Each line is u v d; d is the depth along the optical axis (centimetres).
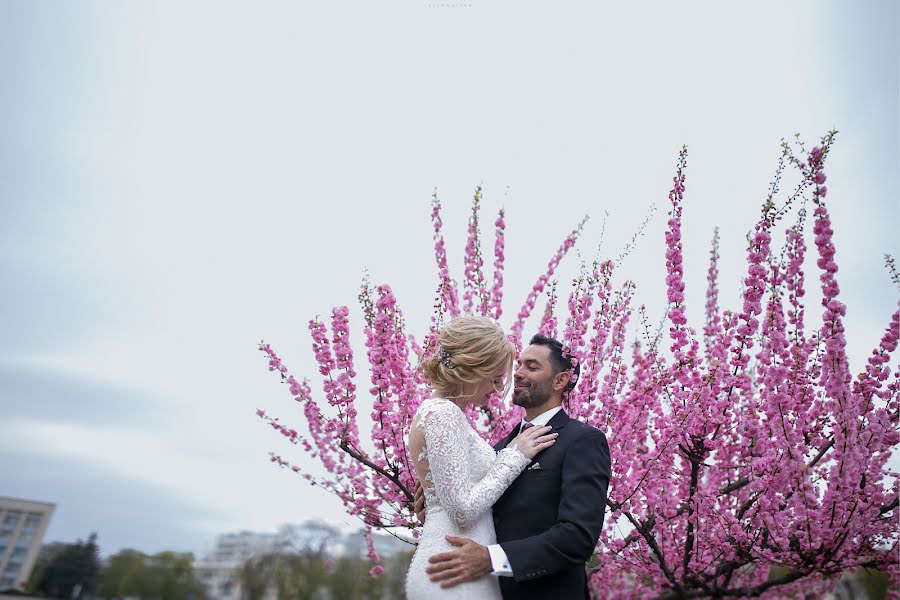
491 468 202
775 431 256
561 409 237
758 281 257
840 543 255
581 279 347
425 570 187
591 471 198
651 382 312
